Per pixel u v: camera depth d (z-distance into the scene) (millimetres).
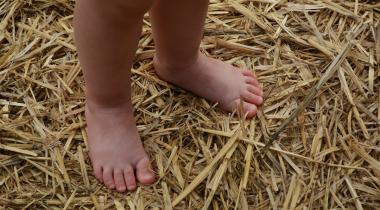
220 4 1019
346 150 870
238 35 990
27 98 896
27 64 933
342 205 823
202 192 826
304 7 1024
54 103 893
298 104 913
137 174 827
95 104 818
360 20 1013
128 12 684
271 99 913
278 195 829
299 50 984
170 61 874
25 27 974
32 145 848
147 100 895
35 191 818
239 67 953
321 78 930
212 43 971
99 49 731
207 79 888
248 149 852
